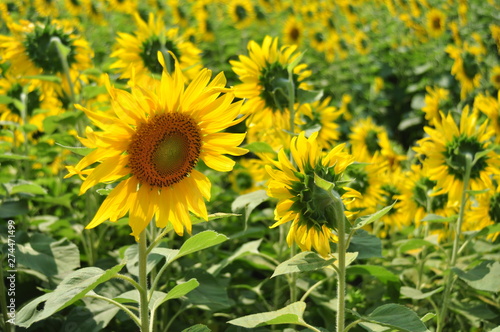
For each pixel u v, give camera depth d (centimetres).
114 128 218
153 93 223
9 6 1049
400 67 1084
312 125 378
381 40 1240
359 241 317
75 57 431
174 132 229
